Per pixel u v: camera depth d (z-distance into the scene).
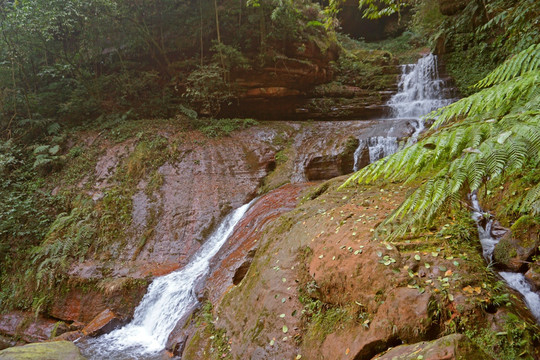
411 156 2.28
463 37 12.10
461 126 2.38
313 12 13.33
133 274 7.52
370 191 5.59
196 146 10.64
